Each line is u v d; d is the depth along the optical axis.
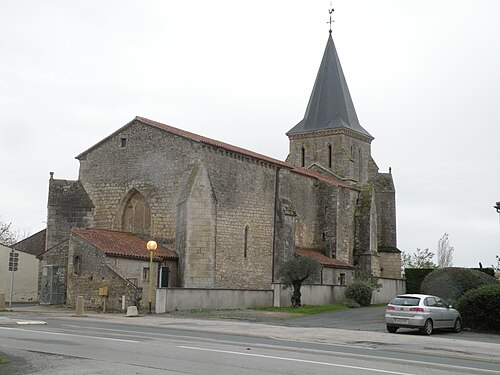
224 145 41.31
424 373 12.74
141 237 39.91
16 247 53.84
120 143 42.09
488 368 14.26
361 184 58.50
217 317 29.08
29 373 11.82
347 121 62.66
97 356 14.05
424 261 77.44
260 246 42.56
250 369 12.54
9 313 30.75
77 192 42.38
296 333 22.38
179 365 12.89
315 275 37.62
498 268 42.75
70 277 35.12
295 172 48.22
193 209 37.66
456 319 25.44
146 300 34.38
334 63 64.56
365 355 15.95
